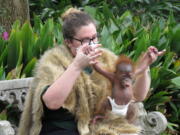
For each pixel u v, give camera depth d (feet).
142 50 18.57
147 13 33.83
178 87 19.52
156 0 36.40
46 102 10.45
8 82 13.10
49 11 31.81
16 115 13.76
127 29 21.29
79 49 10.55
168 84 19.40
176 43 21.29
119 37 20.74
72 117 11.14
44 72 10.95
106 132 11.02
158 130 13.89
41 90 10.66
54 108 10.46
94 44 10.84
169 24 22.88
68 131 11.05
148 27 23.32
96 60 11.16
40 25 21.58
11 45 16.90
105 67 11.37
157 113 13.97
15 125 13.70
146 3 36.11
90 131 11.12
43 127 11.19
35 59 16.21
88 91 11.19
